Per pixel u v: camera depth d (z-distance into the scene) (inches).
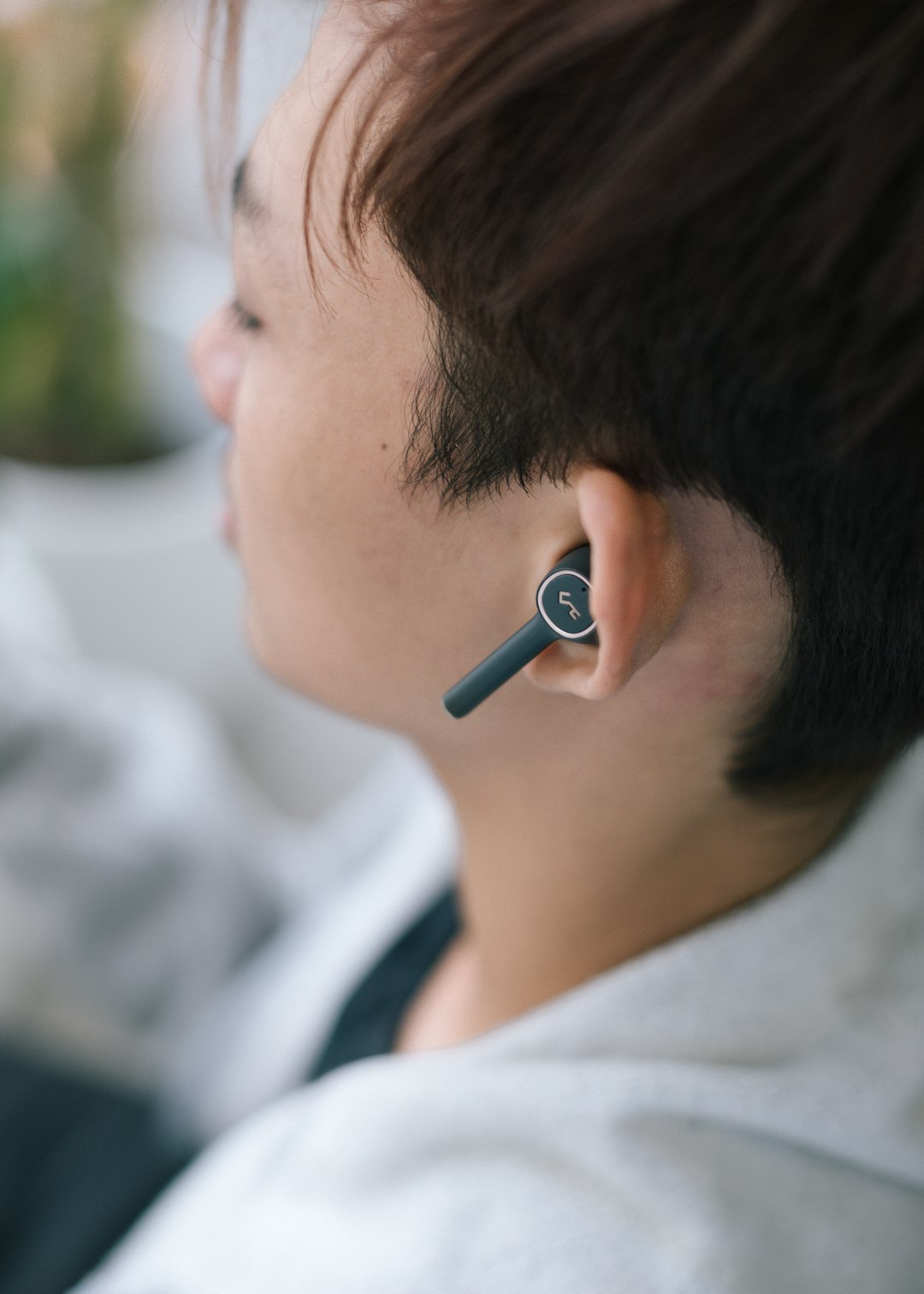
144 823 32.7
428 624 15.4
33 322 46.0
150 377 49.2
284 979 30.5
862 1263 15.3
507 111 11.0
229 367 17.0
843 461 12.2
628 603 13.2
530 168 11.1
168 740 35.6
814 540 13.0
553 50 10.5
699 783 16.2
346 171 12.7
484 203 11.5
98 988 30.2
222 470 19.0
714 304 11.3
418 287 12.8
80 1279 27.1
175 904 32.2
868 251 10.8
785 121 10.3
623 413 12.4
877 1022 16.3
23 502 46.5
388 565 15.0
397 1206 17.1
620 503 12.8
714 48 10.3
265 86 17.5
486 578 14.7
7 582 41.3
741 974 16.9
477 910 19.9
